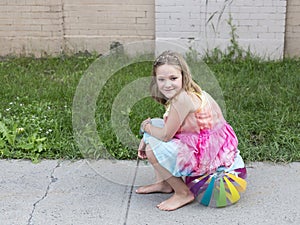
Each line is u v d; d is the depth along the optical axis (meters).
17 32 6.66
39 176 3.77
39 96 5.21
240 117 4.62
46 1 6.52
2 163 3.96
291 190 3.53
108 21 6.57
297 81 5.49
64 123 4.51
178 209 3.32
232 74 5.79
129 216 3.26
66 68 6.15
